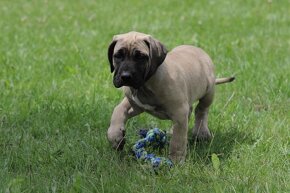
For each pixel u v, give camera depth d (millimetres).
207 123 10562
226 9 22625
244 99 12195
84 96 12250
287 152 9352
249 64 14297
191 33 18500
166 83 8812
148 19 21000
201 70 9961
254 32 18500
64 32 19031
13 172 8859
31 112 11414
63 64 14633
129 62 8477
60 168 8938
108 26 19922
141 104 9078
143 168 8648
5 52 16234
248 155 9344
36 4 25172
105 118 11133
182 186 8148
